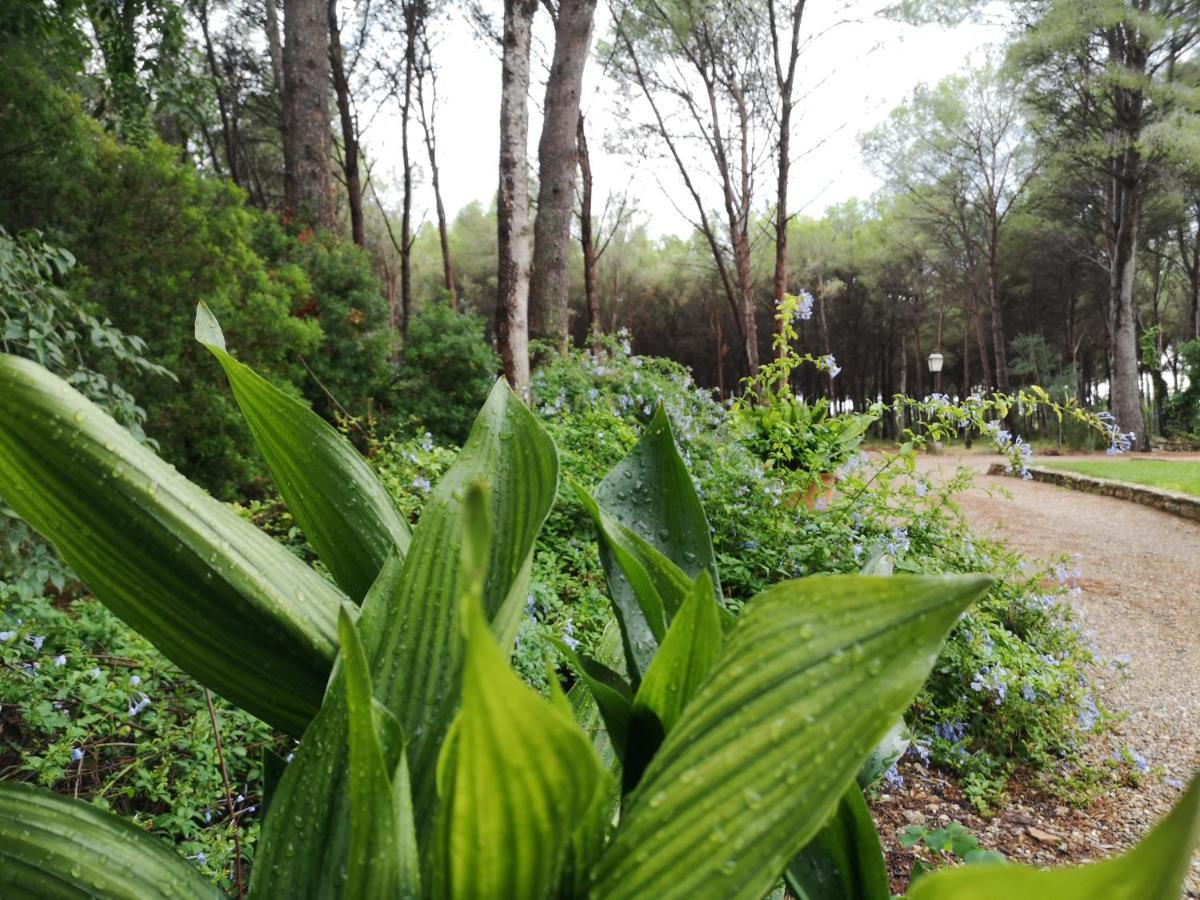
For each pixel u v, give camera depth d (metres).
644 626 0.66
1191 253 35.25
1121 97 23.45
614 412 5.70
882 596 0.37
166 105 5.97
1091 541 8.60
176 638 0.56
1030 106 25.59
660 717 0.54
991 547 4.32
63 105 4.87
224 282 5.63
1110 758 3.40
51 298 2.92
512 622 0.60
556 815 0.34
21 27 4.70
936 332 44.25
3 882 0.48
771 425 5.32
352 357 7.59
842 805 0.49
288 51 10.52
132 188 5.21
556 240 10.14
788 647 0.38
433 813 0.54
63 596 3.47
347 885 0.43
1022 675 3.36
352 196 18.55
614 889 0.38
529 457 0.68
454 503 0.67
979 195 33.19
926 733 3.19
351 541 0.69
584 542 3.76
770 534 3.81
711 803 0.37
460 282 43.12
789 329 5.58
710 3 17.20
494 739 0.31
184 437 5.21
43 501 0.52
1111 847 2.67
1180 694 4.24
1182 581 6.76
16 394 0.51
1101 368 43.81
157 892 0.51
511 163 8.05
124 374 4.61
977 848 1.90
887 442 31.16
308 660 0.58
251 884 0.52
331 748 0.55
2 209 4.74
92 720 1.97
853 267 43.00
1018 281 38.50
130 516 0.54
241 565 0.58
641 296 44.22
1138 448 24.77
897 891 2.28
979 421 4.21
